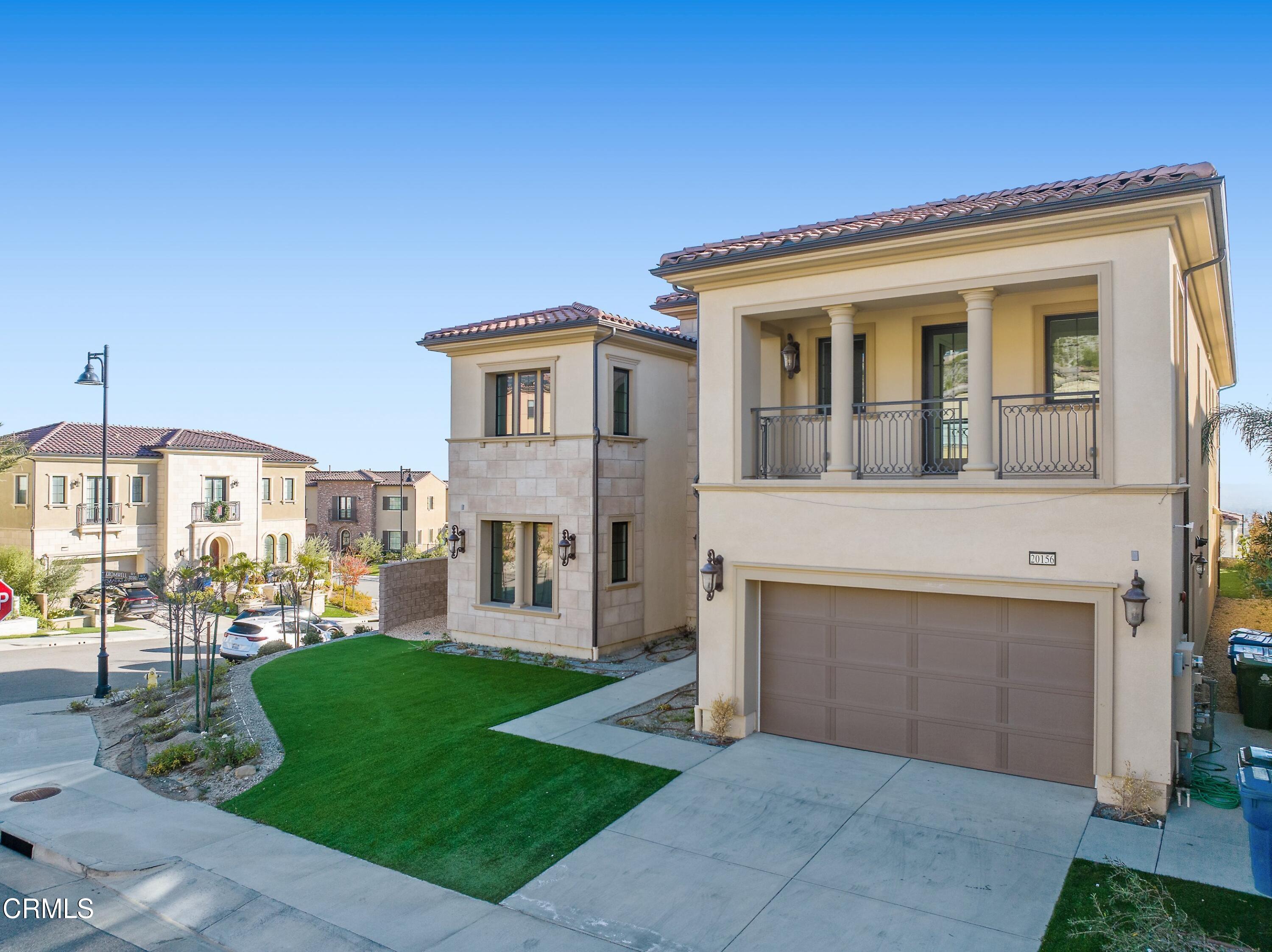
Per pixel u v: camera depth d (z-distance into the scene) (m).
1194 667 9.91
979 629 10.08
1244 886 7.21
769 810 9.16
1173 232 9.02
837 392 10.76
